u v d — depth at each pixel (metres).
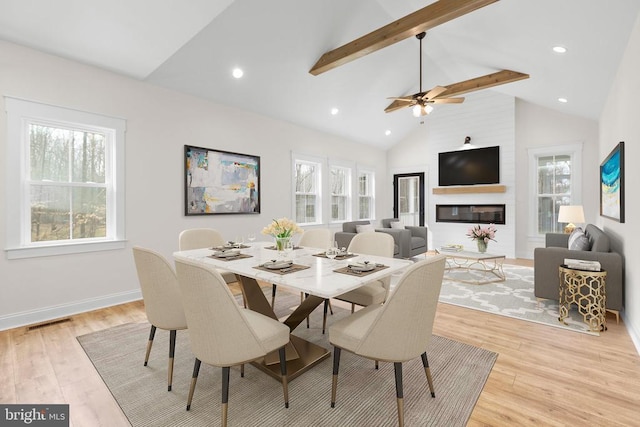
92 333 2.67
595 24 2.51
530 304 3.41
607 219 4.03
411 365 2.14
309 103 5.14
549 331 2.70
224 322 1.45
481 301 3.51
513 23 2.95
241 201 4.68
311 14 3.50
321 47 3.99
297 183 5.86
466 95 6.72
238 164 4.63
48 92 2.96
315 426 1.54
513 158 6.16
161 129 3.79
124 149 3.47
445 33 3.96
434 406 1.70
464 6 2.65
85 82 3.19
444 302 3.49
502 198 6.29
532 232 6.07
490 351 2.34
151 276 1.85
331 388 1.87
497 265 5.45
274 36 3.60
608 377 1.98
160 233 3.79
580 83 3.90
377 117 6.47
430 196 7.26
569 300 2.93
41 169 3.01
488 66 4.62
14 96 2.77
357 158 7.19
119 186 3.43
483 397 1.78
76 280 3.16
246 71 3.99
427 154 7.52
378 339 1.51
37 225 2.99
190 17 2.84
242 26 3.34
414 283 1.45
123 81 3.46
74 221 3.21
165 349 2.38
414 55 4.97
